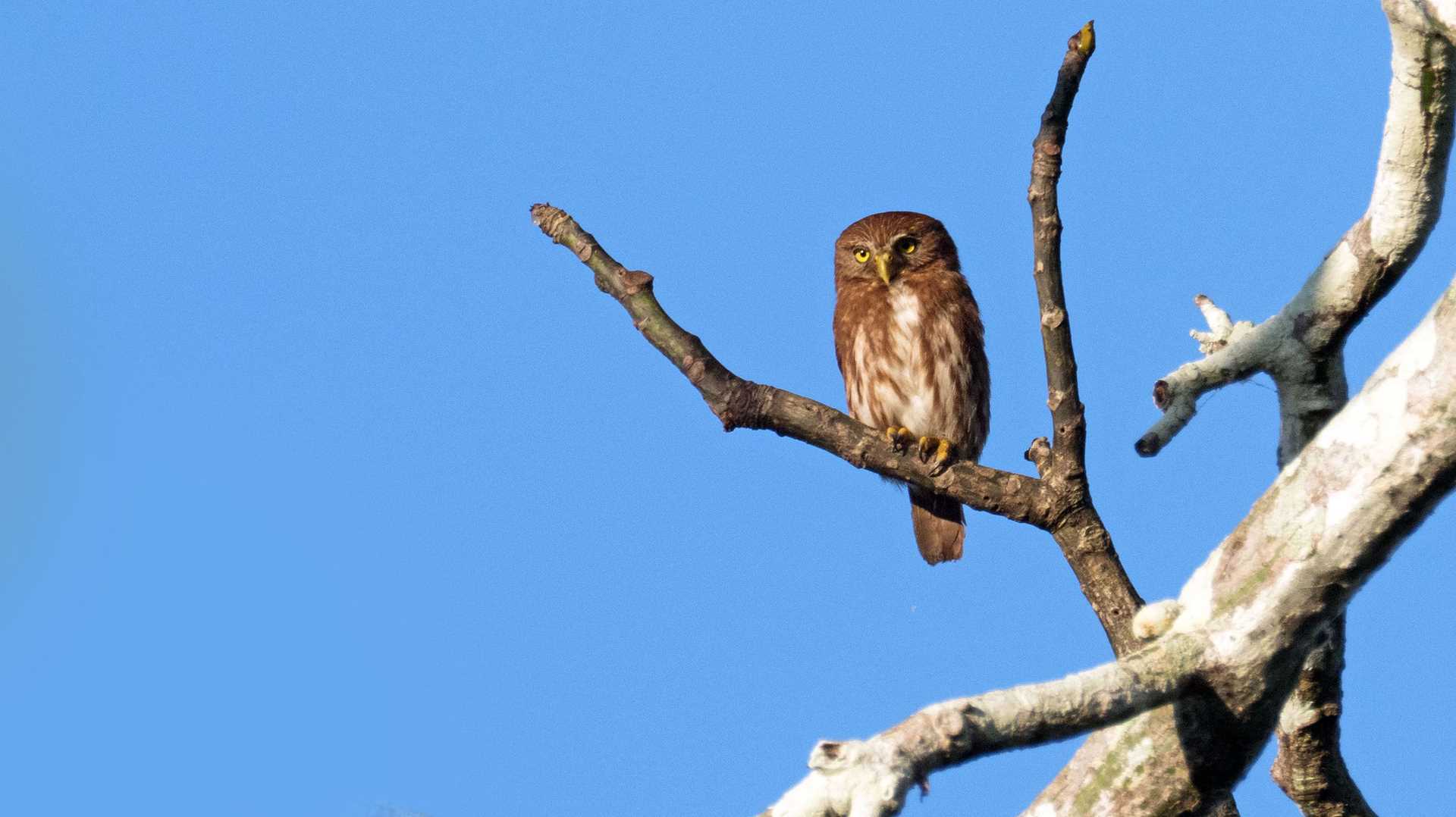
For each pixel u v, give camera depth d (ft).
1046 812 28.89
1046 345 33.06
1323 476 26.96
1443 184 29.96
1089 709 24.23
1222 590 27.22
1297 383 32.50
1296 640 26.78
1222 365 32.50
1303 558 26.73
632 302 35.45
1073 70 31.14
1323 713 33.88
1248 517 27.78
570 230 35.83
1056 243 32.37
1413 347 26.68
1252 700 26.94
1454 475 26.04
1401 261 30.83
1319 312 31.83
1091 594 33.78
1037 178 32.09
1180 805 28.04
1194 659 26.61
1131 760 28.19
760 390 35.29
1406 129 29.14
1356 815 35.27
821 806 21.57
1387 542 26.50
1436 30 27.32
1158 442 32.68
